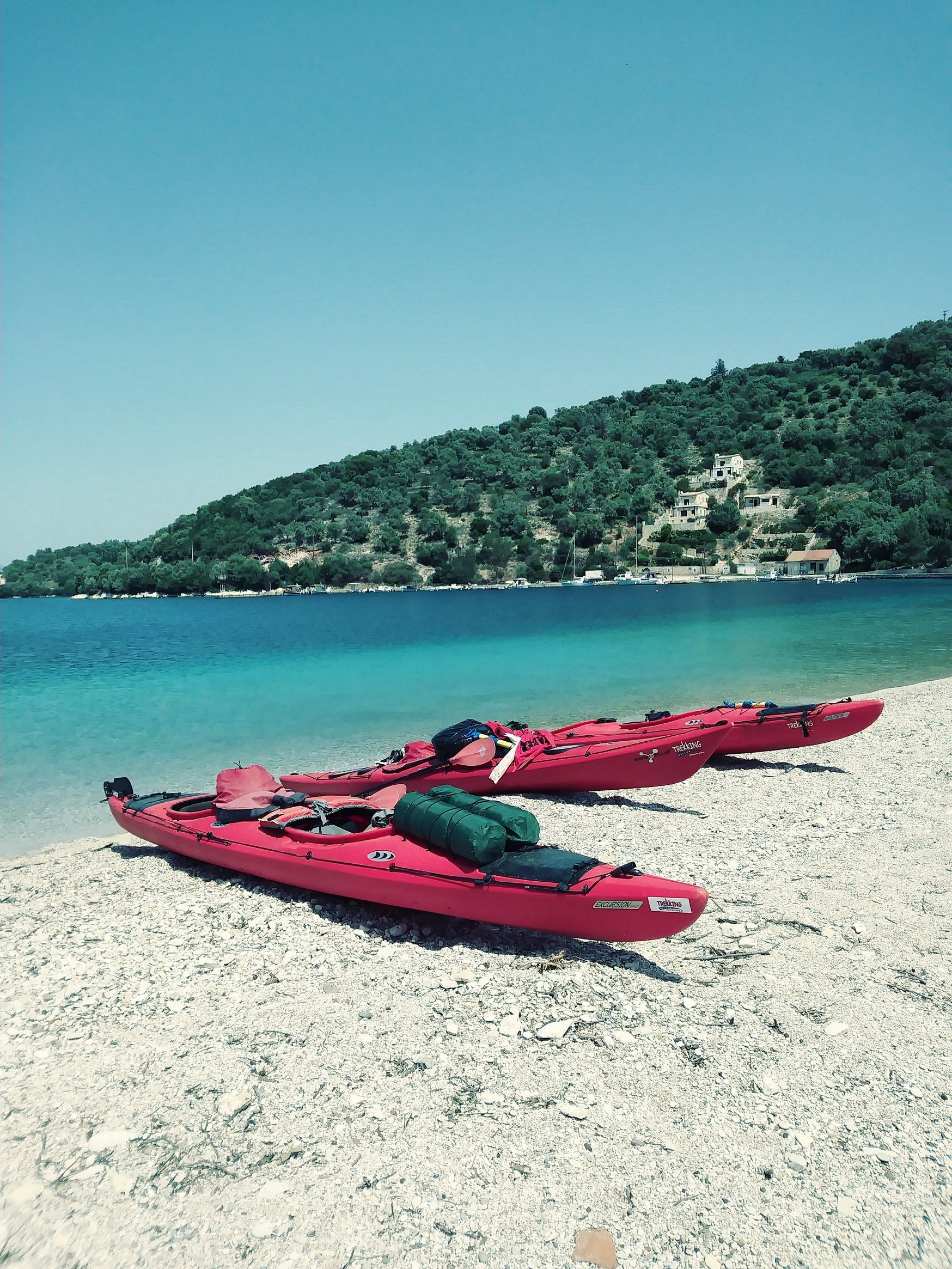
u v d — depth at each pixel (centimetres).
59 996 607
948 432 12156
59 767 1230
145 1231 394
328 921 697
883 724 1306
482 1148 443
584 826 885
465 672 2138
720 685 1767
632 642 2839
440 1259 372
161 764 1244
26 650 3177
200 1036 562
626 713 1499
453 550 12500
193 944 670
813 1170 422
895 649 2456
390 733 1418
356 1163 435
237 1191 418
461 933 669
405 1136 454
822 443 13300
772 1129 453
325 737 1399
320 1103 486
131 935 688
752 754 1146
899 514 10181
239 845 754
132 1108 487
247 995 602
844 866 757
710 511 12281
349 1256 376
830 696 1594
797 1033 540
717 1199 405
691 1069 507
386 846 689
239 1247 383
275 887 766
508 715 1516
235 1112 479
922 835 823
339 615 5756
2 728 1496
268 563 12419
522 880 614
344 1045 546
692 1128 455
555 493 14000
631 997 583
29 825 997
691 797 981
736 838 839
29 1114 485
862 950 623
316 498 15400
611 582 11344
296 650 2970
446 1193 412
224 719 1555
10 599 13525
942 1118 457
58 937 688
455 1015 572
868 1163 426
